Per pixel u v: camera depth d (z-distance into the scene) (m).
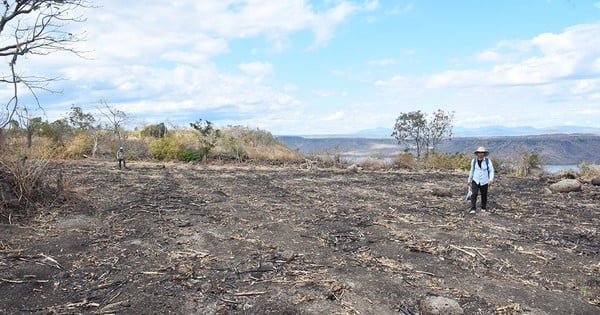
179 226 8.16
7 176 8.86
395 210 10.36
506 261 6.40
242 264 6.05
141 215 8.98
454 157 26.50
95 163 22.86
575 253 6.87
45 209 8.78
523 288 5.32
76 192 10.70
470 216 9.73
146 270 5.77
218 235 7.58
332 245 7.14
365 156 26.20
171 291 5.06
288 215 9.54
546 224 8.98
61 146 25.12
